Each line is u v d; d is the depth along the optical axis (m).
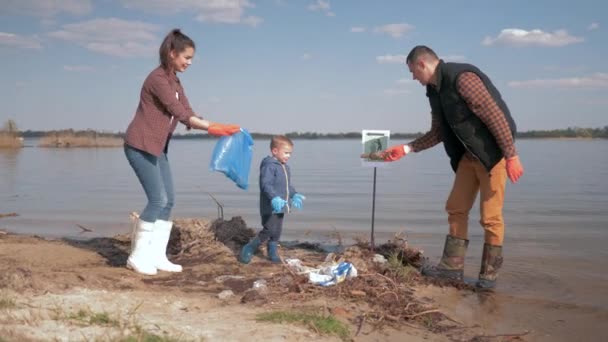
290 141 6.16
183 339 3.34
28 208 12.46
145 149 5.29
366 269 5.57
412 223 10.39
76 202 13.59
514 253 7.59
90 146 61.66
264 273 5.64
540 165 30.33
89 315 3.65
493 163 5.37
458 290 5.56
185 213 11.70
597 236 8.94
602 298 5.41
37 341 3.08
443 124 5.67
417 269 6.16
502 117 5.13
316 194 15.73
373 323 4.23
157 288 4.95
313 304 4.50
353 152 54.69
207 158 41.38
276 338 3.53
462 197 5.82
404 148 6.29
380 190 16.95
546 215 11.44
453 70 5.26
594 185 18.25
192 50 5.35
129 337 3.22
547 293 5.58
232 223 7.33
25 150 53.22
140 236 5.56
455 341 4.10
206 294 4.80
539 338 4.32
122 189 16.91
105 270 5.59
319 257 6.71
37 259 6.14
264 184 5.95
